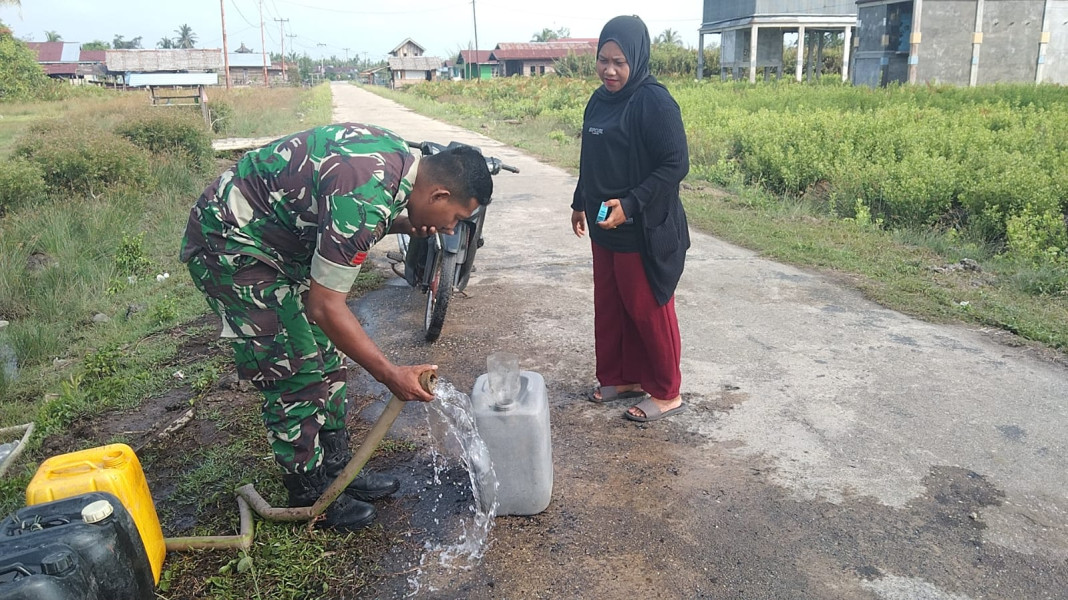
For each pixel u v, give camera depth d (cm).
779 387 391
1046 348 441
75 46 7400
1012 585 243
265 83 6644
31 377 434
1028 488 296
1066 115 1373
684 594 240
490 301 544
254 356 242
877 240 712
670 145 311
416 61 9350
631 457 325
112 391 388
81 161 867
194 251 237
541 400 274
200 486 304
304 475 263
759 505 288
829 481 303
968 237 721
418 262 506
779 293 553
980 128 1173
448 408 370
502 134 1853
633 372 369
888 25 3166
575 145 1559
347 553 262
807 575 249
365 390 398
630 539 268
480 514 282
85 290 570
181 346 464
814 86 2814
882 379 398
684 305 527
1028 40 3036
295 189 225
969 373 405
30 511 198
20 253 650
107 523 195
